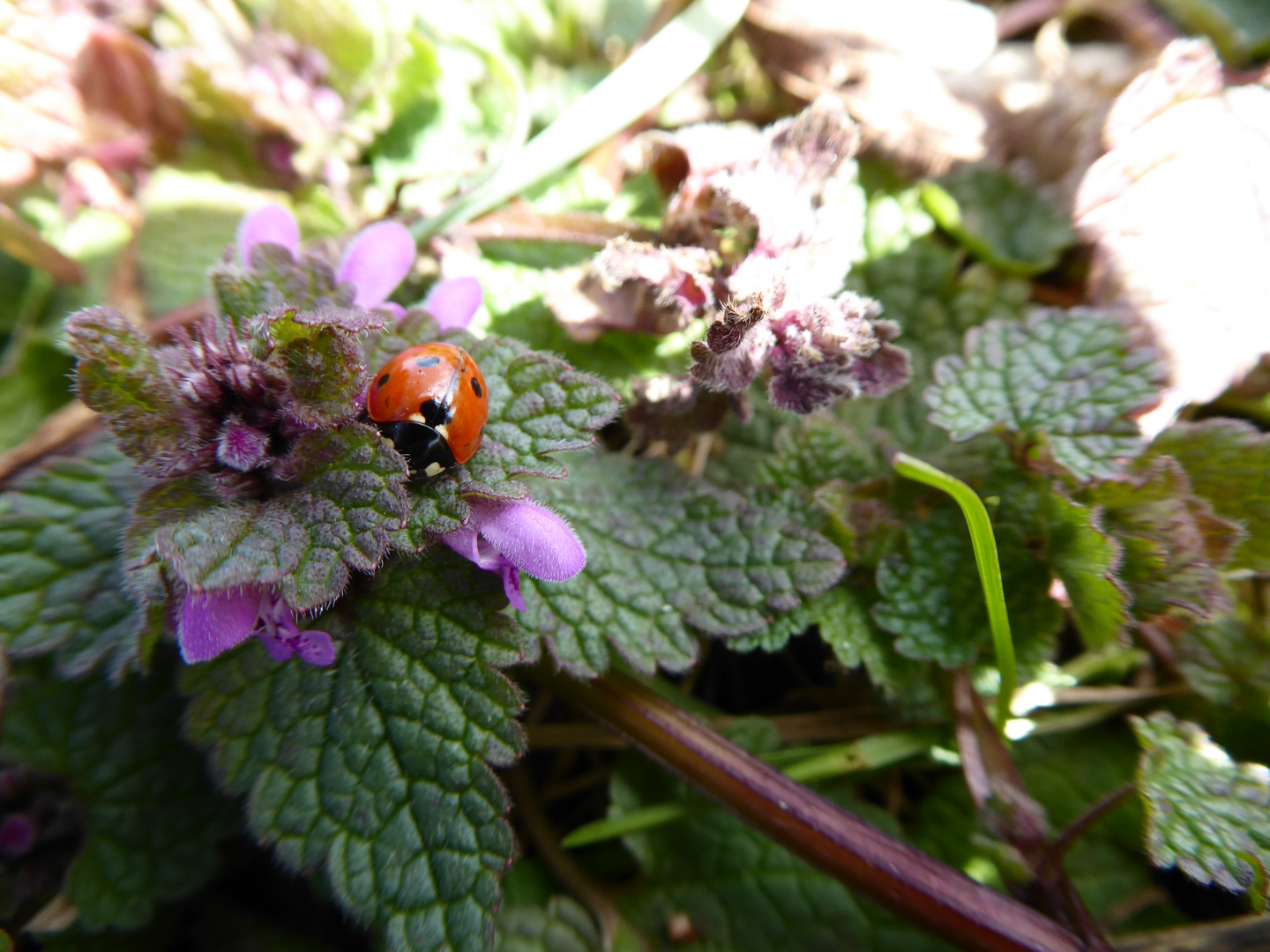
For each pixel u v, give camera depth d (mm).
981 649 57
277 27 75
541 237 66
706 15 68
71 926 54
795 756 59
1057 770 59
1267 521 55
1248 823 46
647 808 58
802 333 48
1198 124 65
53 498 48
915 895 47
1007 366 58
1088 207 68
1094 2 79
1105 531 53
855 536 57
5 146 69
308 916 57
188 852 53
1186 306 64
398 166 77
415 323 47
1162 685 62
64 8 68
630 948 54
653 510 54
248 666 48
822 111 54
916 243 71
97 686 53
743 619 51
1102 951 46
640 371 65
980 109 76
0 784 53
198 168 74
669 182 60
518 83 71
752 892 55
